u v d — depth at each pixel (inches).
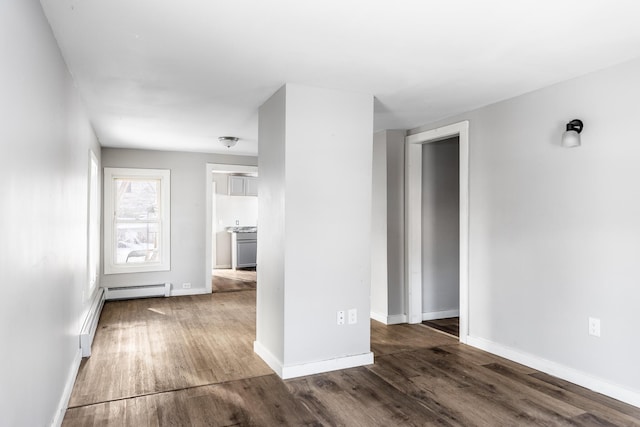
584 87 118.5
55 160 95.1
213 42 97.5
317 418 102.0
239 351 151.9
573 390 116.8
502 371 131.8
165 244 257.6
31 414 73.8
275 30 91.2
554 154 126.7
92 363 138.7
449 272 209.5
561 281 124.6
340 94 134.0
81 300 144.9
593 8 81.3
